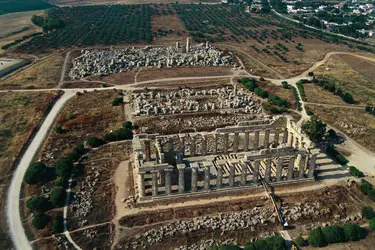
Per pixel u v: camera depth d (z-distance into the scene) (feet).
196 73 633.61
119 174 328.90
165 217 278.05
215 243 256.52
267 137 355.36
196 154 351.25
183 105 485.15
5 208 287.07
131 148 373.20
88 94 535.60
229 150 361.71
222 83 583.99
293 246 250.57
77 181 318.86
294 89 549.54
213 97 517.14
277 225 273.75
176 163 324.60
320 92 551.18
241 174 301.22
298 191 307.99
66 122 434.30
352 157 363.35
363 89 568.82
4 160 353.72
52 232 263.29
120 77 611.88
